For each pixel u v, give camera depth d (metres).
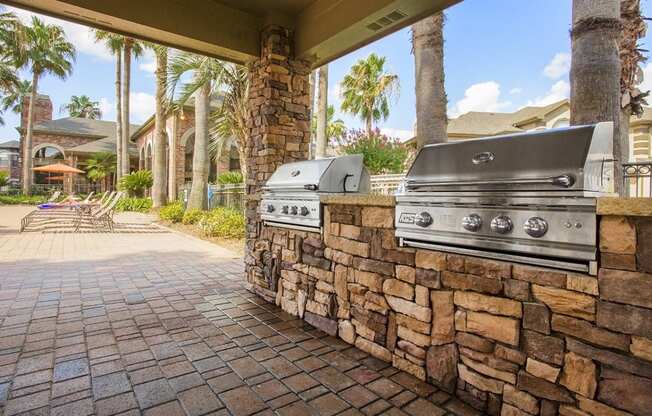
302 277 2.92
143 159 22.11
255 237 3.62
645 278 1.21
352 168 2.97
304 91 3.77
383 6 2.71
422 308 1.95
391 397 1.81
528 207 1.49
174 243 6.91
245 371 2.07
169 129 16.83
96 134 25.91
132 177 15.72
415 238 1.97
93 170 22.34
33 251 5.79
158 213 11.63
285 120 3.64
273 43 3.53
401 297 2.07
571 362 1.39
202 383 1.93
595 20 2.62
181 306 3.21
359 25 2.98
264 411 1.69
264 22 3.62
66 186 23.38
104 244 6.64
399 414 1.67
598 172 1.46
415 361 2.00
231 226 7.64
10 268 4.62
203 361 2.19
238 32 3.53
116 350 2.32
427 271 1.92
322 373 2.05
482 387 1.68
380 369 2.10
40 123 25.09
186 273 4.47
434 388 1.88
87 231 8.42
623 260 1.25
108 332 2.61
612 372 1.28
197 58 7.17
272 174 3.49
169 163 17.02
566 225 1.38
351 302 2.44
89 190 24.16
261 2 3.39
